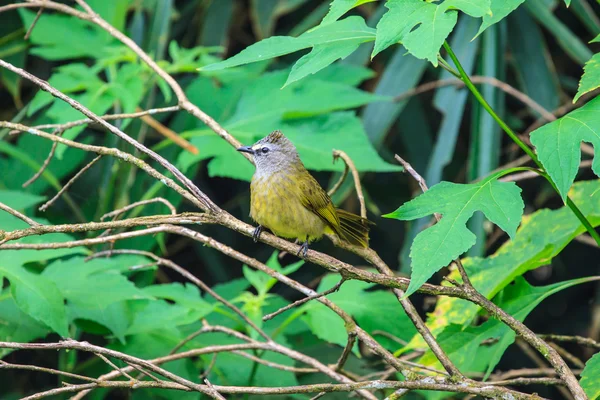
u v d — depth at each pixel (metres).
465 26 12.42
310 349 11.47
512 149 13.47
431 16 5.15
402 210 5.78
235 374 9.37
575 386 5.76
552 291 7.36
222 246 7.11
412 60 12.67
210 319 10.36
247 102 11.65
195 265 15.70
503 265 7.74
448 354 7.50
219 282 14.90
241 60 6.20
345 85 11.54
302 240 9.28
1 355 8.67
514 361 15.00
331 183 12.41
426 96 15.11
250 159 8.76
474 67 13.00
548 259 7.53
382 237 15.28
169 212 11.89
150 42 12.16
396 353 8.02
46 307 7.98
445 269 14.09
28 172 12.14
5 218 9.54
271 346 8.05
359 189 8.17
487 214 5.50
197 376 9.12
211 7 13.81
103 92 10.40
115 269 9.18
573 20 14.55
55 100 10.40
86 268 8.89
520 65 12.93
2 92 14.56
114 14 12.23
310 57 6.00
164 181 6.91
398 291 6.79
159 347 9.35
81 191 13.23
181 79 14.20
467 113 15.04
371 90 14.52
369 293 9.38
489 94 12.02
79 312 8.39
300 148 11.03
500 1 5.73
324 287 9.55
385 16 5.31
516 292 7.48
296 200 8.82
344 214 9.15
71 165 12.23
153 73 11.09
